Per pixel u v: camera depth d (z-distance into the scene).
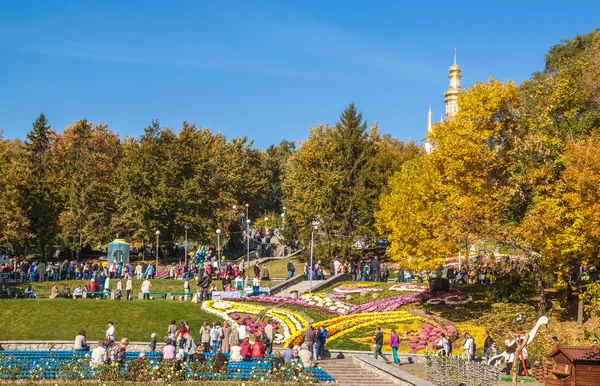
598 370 25.34
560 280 39.50
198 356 28.98
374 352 35.12
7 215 64.31
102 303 44.91
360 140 71.69
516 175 42.94
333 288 53.88
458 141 43.34
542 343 36.94
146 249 81.44
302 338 38.97
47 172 77.94
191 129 85.25
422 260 47.00
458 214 42.53
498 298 46.53
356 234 66.62
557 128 45.03
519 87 60.91
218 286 54.38
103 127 96.19
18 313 42.12
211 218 78.50
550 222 37.97
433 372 30.09
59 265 57.22
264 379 28.33
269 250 82.62
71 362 27.66
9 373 26.98
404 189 52.03
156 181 76.44
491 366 25.92
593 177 37.09
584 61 51.81
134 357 31.12
